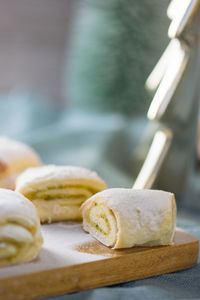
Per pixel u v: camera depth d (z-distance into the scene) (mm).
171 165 540
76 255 356
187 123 526
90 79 604
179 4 417
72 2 978
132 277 362
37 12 987
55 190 416
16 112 810
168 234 374
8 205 344
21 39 1003
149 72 582
